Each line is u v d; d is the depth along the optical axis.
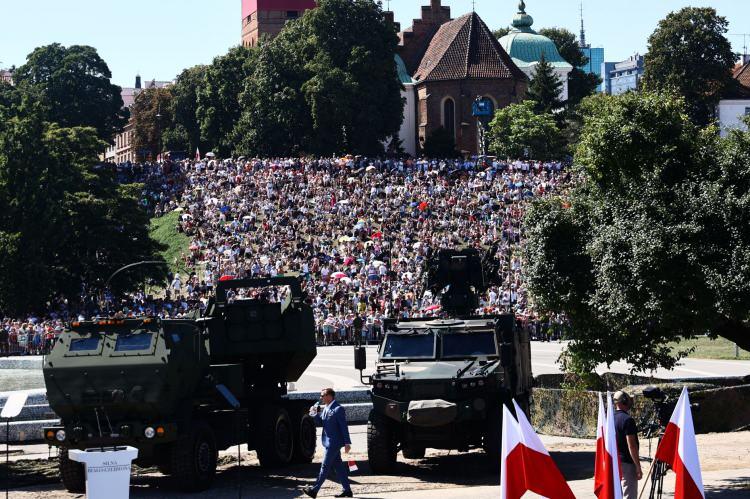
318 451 70.94
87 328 56.72
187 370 56.44
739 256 49.72
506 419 33.09
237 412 60.25
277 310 64.25
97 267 188.88
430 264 70.31
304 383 100.69
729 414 72.44
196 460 55.47
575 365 57.66
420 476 58.78
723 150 54.72
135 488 57.47
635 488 41.62
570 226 57.31
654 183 53.56
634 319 53.31
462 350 60.41
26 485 58.84
